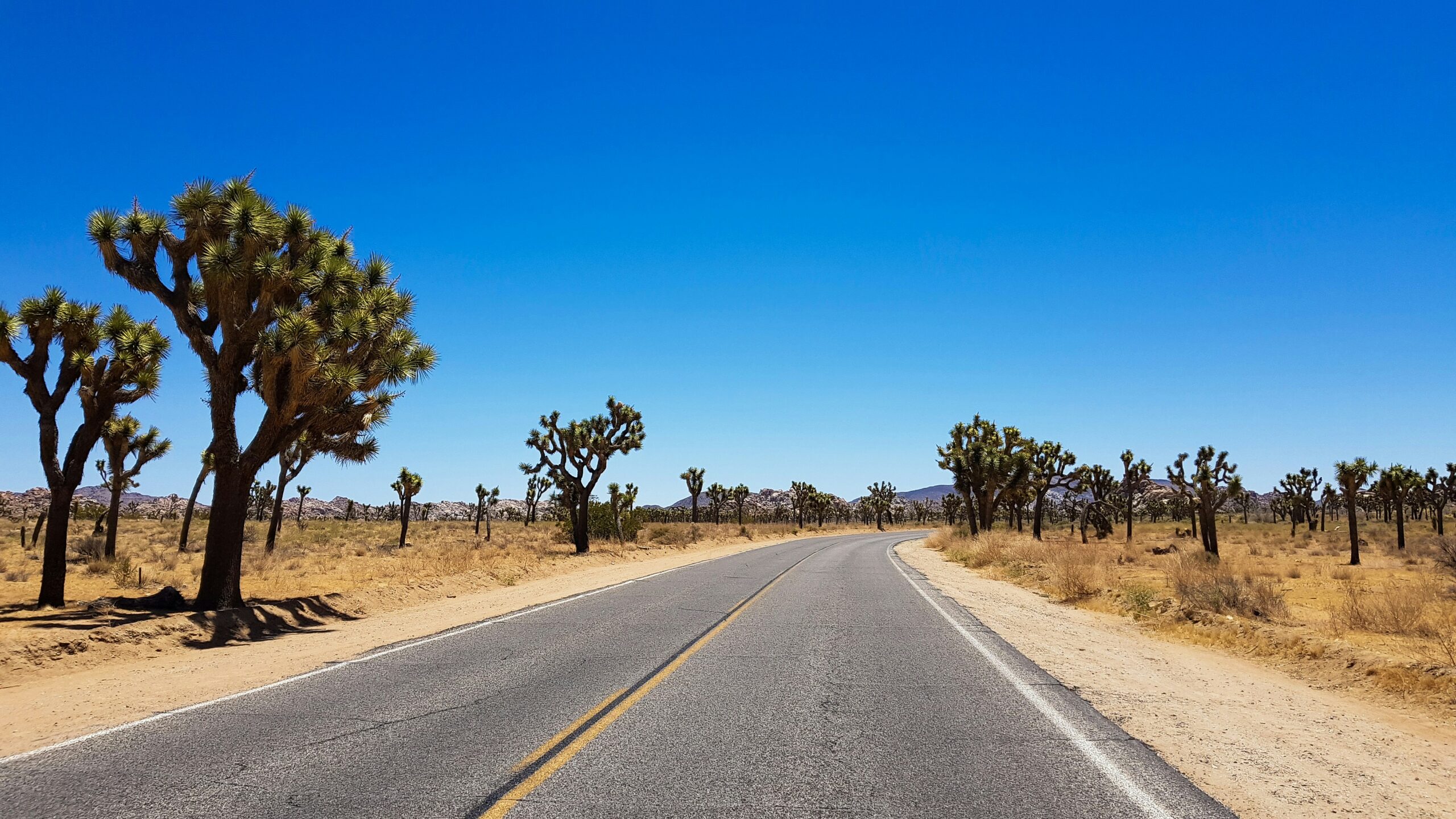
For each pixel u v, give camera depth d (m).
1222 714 7.32
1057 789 5.07
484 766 5.46
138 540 37.25
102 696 7.82
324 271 14.19
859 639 11.32
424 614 14.52
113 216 13.44
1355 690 8.89
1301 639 11.15
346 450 16.25
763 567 27.41
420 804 4.71
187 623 11.66
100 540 29.98
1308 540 53.06
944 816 4.58
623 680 8.41
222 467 13.66
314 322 13.56
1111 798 4.91
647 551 38.44
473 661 9.50
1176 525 87.69
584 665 9.25
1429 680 8.47
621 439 34.50
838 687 8.09
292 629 13.08
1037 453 57.16
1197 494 37.16
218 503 13.60
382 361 15.02
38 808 4.64
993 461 49.84
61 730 6.47
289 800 4.77
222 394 13.75
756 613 14.31
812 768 5.45
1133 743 6.17
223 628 12.12
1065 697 7.77
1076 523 95.25
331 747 5.89
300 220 14.12
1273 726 7.00
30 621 11.49
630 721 6.70
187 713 6.97
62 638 9.91
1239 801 4.93
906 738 6.23
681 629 12.24
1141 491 58.31
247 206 13.41
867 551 40.88
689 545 45.31
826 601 16.52
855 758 5.70
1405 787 5.38
